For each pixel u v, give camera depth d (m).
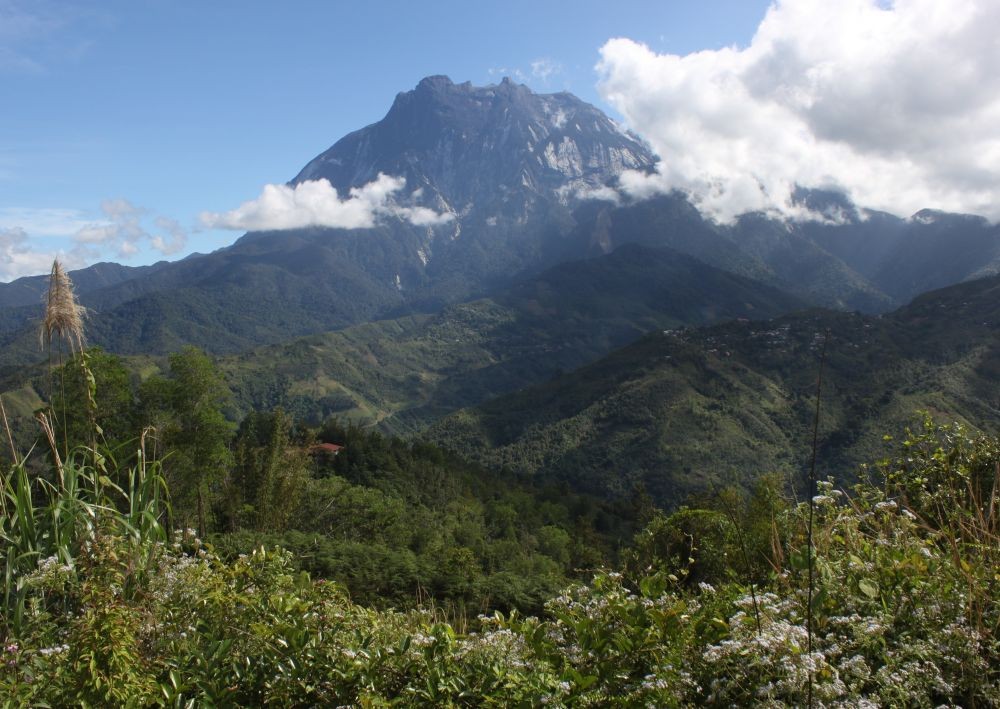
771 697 2.31
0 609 3.21
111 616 2.52
